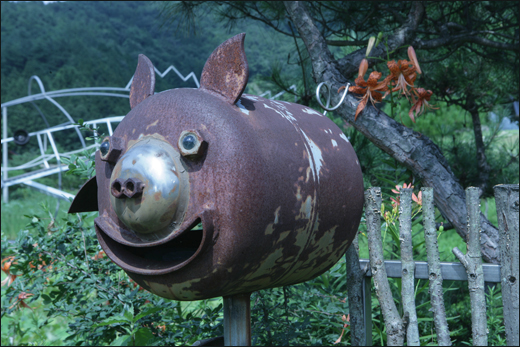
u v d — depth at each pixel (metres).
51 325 3.11
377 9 3.09
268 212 1.18
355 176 1.52
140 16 44.22
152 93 1.41
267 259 1.24
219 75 1.27
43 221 2.46
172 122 1.22
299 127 1.41
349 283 1.64
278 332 1.99
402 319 1.46
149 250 1.49
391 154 2.50
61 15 40.91
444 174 2.43
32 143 25.34
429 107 2.39
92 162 2.33
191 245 1.63
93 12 42.47
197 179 1.16
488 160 4.09
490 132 4.75
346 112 2.55
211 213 1.14
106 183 1.35
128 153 1.21
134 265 1.32
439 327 1.44
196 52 35.09
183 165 1.18
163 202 1.16
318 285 2.23
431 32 3.06
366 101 2.41
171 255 1.47
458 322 2.69
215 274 1.18
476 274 1.41
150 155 1.18
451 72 3.68
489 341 2.21
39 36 36.12
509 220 1.33
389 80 2.35
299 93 3.49
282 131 1.31
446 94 3.94
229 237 1.14
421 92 2.34
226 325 1.46
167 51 35.56
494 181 3.74
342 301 2.16
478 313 1.40
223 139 1.16
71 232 2.34
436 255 1.46
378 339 2.32
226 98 1.25
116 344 2.53
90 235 2.35
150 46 36.91
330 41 3.35
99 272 2.33
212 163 1.15
